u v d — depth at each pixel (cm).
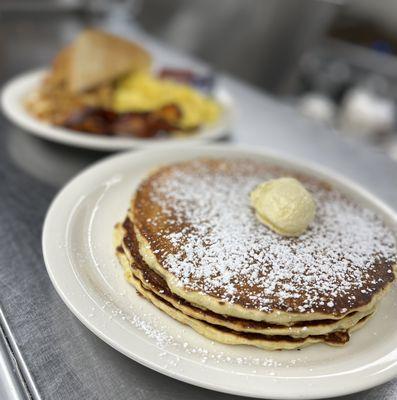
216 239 31
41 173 43
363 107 104
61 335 28
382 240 34
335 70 112
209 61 102
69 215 34
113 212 36
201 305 28
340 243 32
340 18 112
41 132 46
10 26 85
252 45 97
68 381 26
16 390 25
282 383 25
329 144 58
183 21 103
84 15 98
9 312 29
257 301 27
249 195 36
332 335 29
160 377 27
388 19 107
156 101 53
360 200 41
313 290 28
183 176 38
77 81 53
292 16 93
